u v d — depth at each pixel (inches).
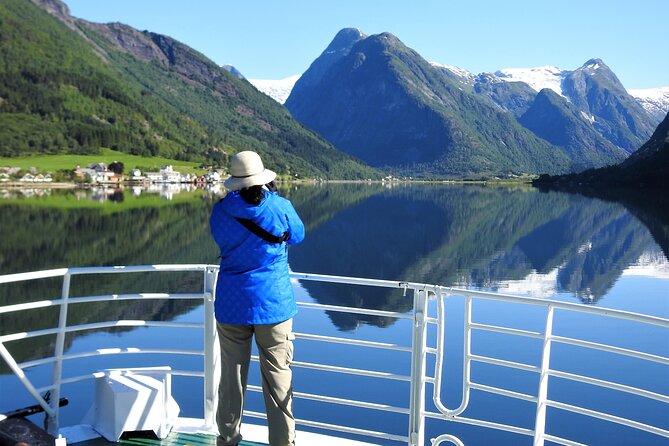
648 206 3892.7
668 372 616.7
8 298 1034.7
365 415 490.9
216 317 129.1
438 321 136.9
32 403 478.0
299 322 851.4
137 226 2374.5
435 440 142.7
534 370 131.3
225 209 125.6
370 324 835.4
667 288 1347.2
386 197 5128.0
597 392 554.3
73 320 837.2
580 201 4468.5
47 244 1881.2
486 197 5206.7
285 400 130.0
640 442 456.4
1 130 6112.2
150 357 600.4
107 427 153.5
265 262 126.3
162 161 6614.2
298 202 4217.5
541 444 131.3
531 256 1961.1
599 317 871.7
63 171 5344.5
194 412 445.7
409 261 1916.8
